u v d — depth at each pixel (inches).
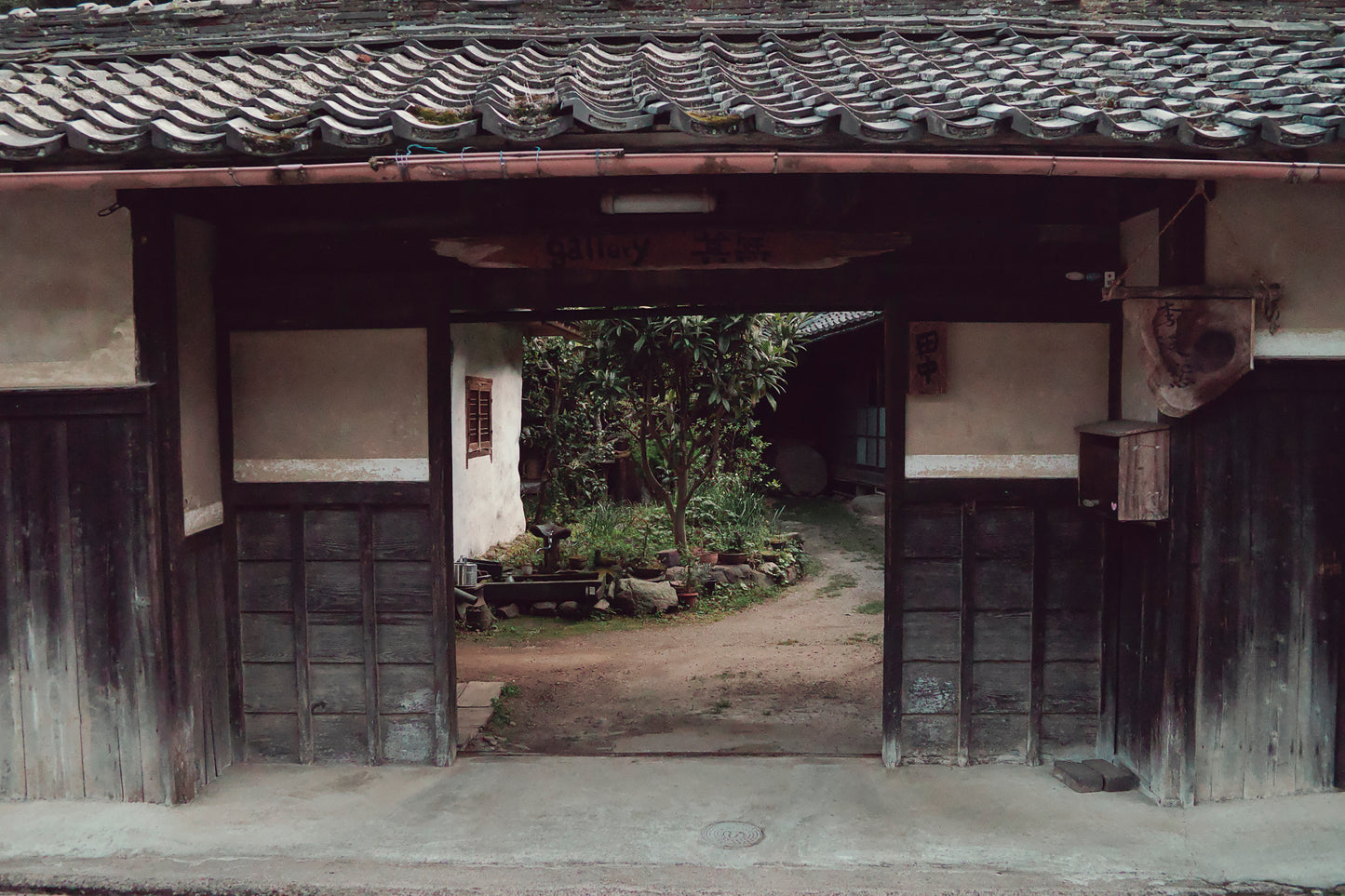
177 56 214.1
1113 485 174.7
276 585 203.2
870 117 145.7
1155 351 169.5
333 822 175.5
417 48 209.5
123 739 182.5
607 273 198.1
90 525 180.1
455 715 207.5
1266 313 173.5
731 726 242.4
